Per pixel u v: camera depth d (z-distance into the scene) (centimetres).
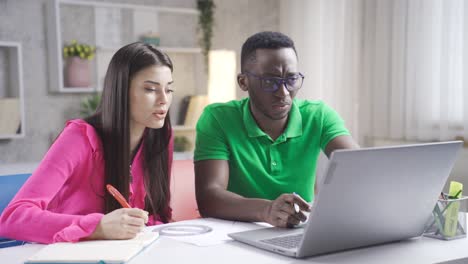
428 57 284
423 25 284
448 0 272
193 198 183
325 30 352
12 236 120
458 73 271
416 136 292
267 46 158
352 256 107
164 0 406
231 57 431
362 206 105
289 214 128
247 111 169
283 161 169
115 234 114
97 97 368
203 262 101
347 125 333
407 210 114
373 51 316
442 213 122
